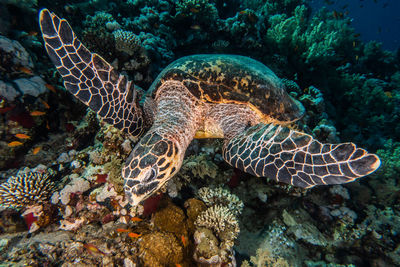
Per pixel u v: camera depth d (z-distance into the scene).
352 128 1.40
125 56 1.00
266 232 0.78
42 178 0.66
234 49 1.54
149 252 0.52
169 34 1.48
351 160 0.40
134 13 1.71
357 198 0.84
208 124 0.72
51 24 0.51
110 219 0.61
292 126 0.83
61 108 0.89
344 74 1.63
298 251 0.75
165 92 0.72
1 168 0.76
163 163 0.51
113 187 0.61
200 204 0.64
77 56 0.56
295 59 1.53
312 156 0.45
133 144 0.70
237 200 0.68
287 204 0.78
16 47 0.79
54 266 0.53
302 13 1.75
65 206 0.62
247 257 0.71
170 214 0.59
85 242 0.57
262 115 0.72
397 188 0.82
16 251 0.55
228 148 0.61
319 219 0.80
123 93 0.63
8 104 0.72
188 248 0.57
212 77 0.69
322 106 1.07
